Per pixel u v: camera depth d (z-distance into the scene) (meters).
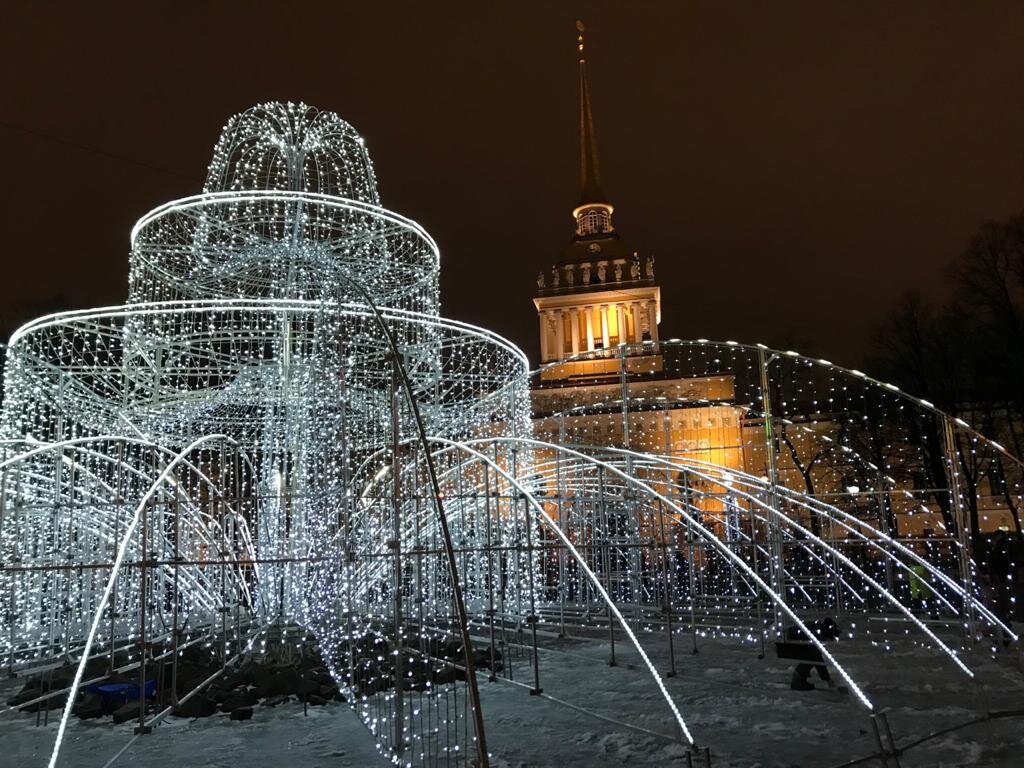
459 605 8.74
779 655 14.86
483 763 8.32
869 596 28.98
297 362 21.89
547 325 96.81
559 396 77.38
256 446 25.39
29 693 14.95
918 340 46.84
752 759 10.45
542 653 19.09
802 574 32.19
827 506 23.89
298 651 17.84
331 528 17.12
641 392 76.50
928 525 48.56
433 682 15.11
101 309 22.23
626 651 19.47
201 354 24.64
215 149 23.97
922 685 14.85
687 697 14.18
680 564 34.12
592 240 100.62
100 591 20.58
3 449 19.89
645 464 28.38
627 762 10.49
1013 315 41.62
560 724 12.45
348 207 22.84
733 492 21.03
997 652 18.39
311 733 12.15
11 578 17.52
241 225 22.61
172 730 12.52
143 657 12.55
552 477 31.67
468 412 26.23
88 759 11.09
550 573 31.08
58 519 19.53
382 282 23.81
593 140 106.06
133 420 24.22
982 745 10.78
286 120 23.66
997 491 51.06
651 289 94.94
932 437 45.19
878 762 10.20
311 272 21.44
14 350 22.17
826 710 13.09
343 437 14.80
